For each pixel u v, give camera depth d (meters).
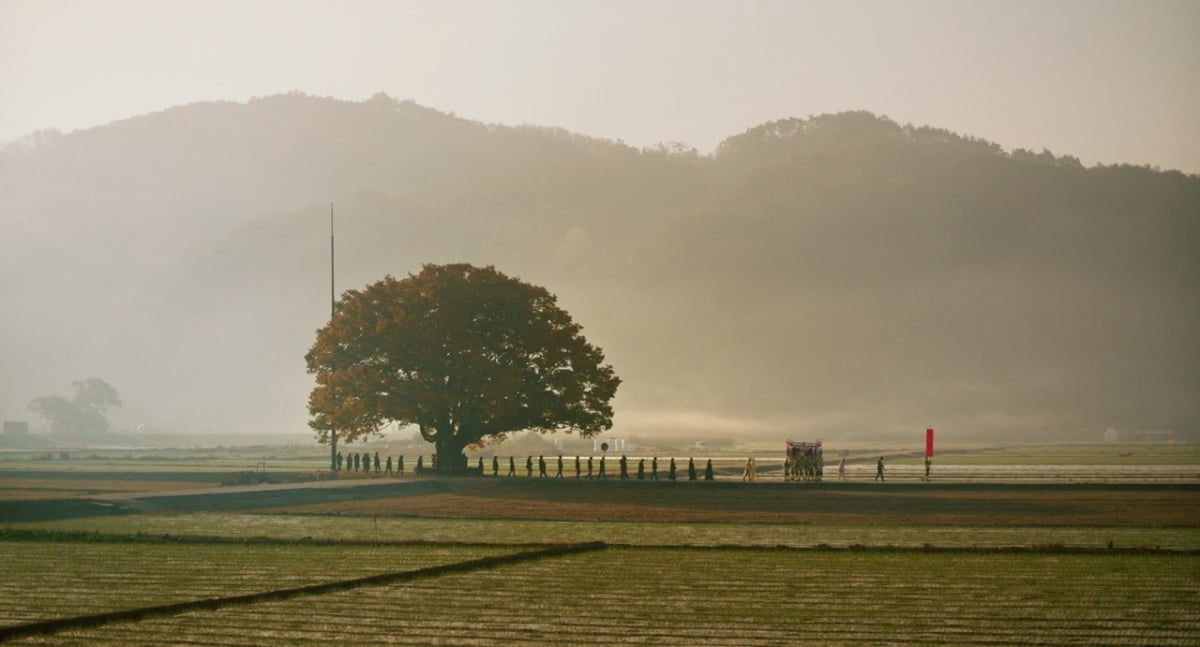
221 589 55.00
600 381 153.00
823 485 118.44
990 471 162.00
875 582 56.56
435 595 53.38
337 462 162.50
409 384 144.62
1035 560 63.72
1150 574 58.66
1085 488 112.50
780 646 42.84
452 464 147.12
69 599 52.38
